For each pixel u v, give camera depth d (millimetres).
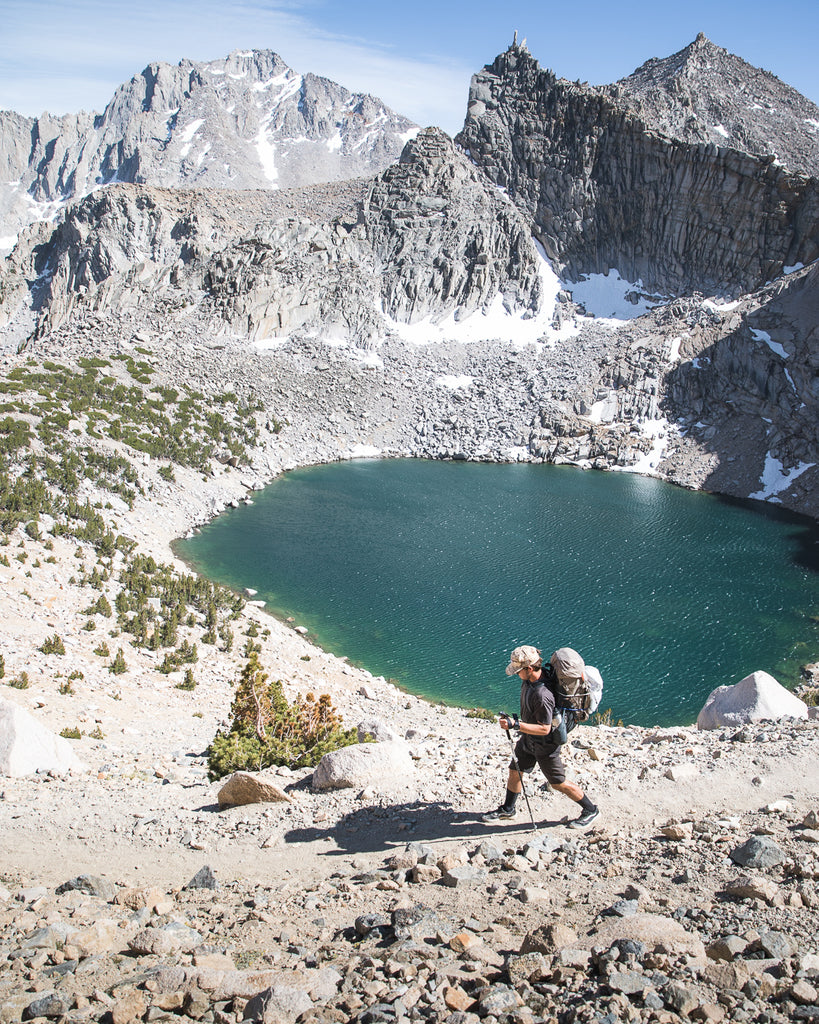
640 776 12938
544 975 6777
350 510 74625
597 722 34094
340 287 125062
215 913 9648
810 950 6910
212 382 101938
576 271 138625
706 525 74062
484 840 11156
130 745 25062
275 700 19547
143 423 81188
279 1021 6391
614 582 55156
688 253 130375
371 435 107062
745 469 94312
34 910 10188
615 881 9141
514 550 62750
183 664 37219
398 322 130125
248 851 12281
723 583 55719
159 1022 6719
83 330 110688
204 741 26359
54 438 67000
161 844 13094
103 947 8625
